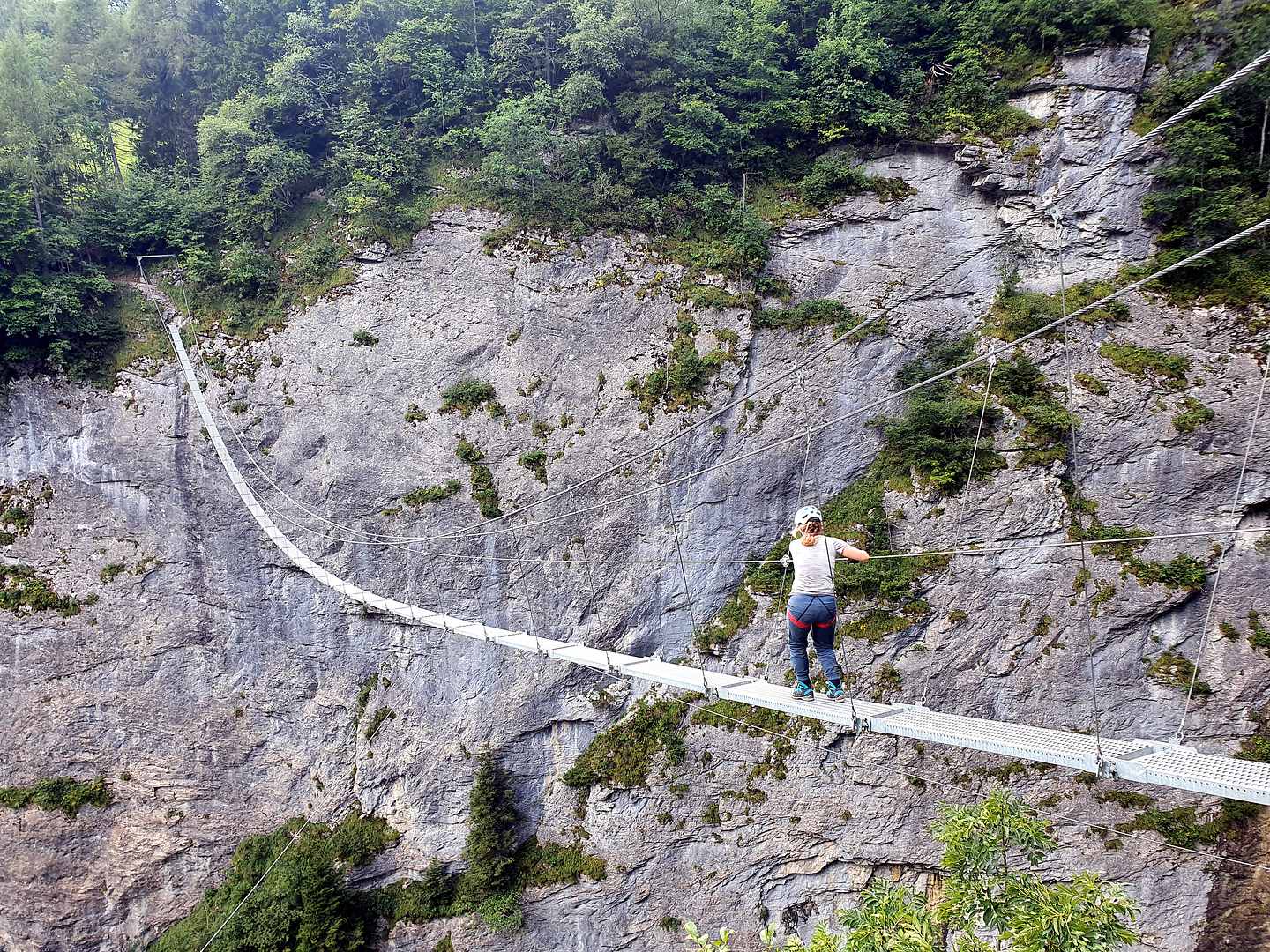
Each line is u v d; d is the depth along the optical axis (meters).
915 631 25.25
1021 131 30.08
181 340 31.48
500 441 30.09
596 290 31.45
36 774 28.66
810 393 29.48
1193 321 25.23
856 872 24.61
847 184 31.88
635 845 26.42
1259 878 21.08
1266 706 21.84
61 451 30.47
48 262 32.50
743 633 27.67
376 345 31.52
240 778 29.05
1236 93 26.56
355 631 29.30
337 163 34.75
